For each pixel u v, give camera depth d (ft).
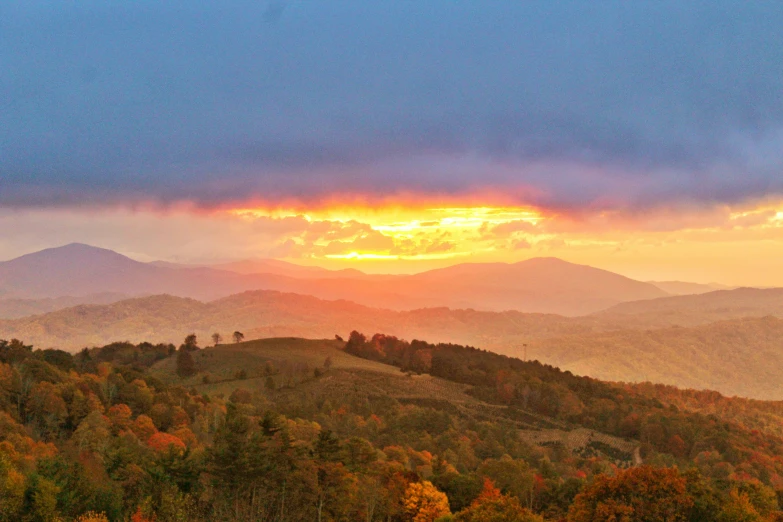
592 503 223.30
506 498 234.38
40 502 204.13
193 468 246.27
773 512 229.86
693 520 217.77
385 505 268.41
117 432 351.67
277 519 236.22
